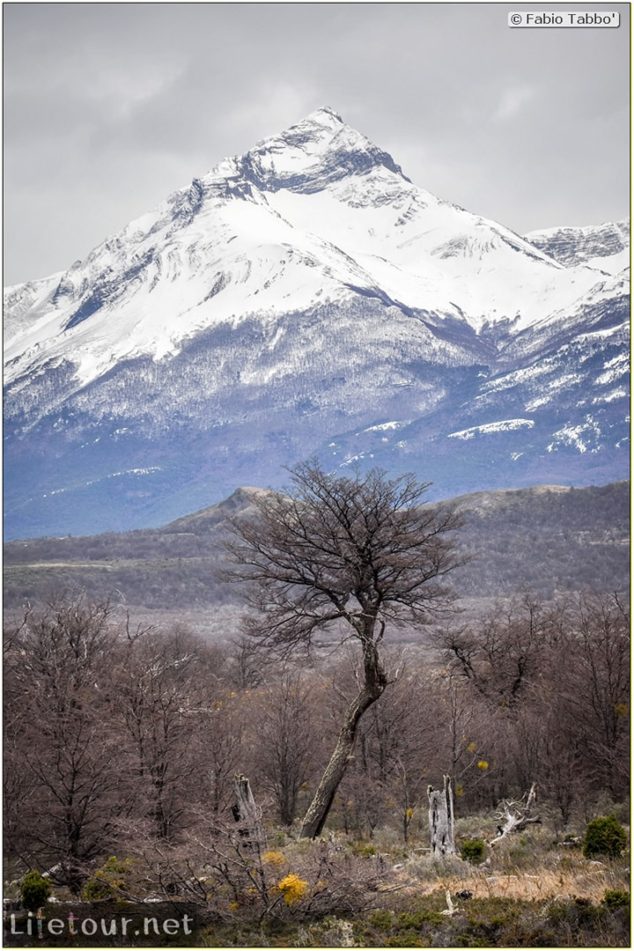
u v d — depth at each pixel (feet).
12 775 184.55
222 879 154.71
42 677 238.89
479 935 134.41
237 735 252.21
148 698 215.92
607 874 149.48
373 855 184.34
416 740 284.61
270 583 212.64
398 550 201.36
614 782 249.14
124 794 186.91
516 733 285.23
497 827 213.05
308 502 205.16
